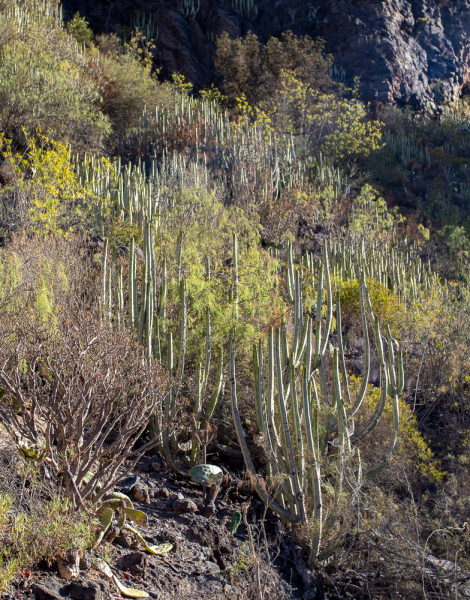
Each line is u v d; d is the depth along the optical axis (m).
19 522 2.27
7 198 6.31
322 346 4.18
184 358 4.04
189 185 8.62
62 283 4.20
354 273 8.33
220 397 4.38
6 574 2.04
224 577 2.85
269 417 3.59
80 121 10.15
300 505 3.38
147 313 3.94
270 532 3.47
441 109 26.52
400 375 4.24
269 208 9.55
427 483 4.55
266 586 2.87
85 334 2.72
